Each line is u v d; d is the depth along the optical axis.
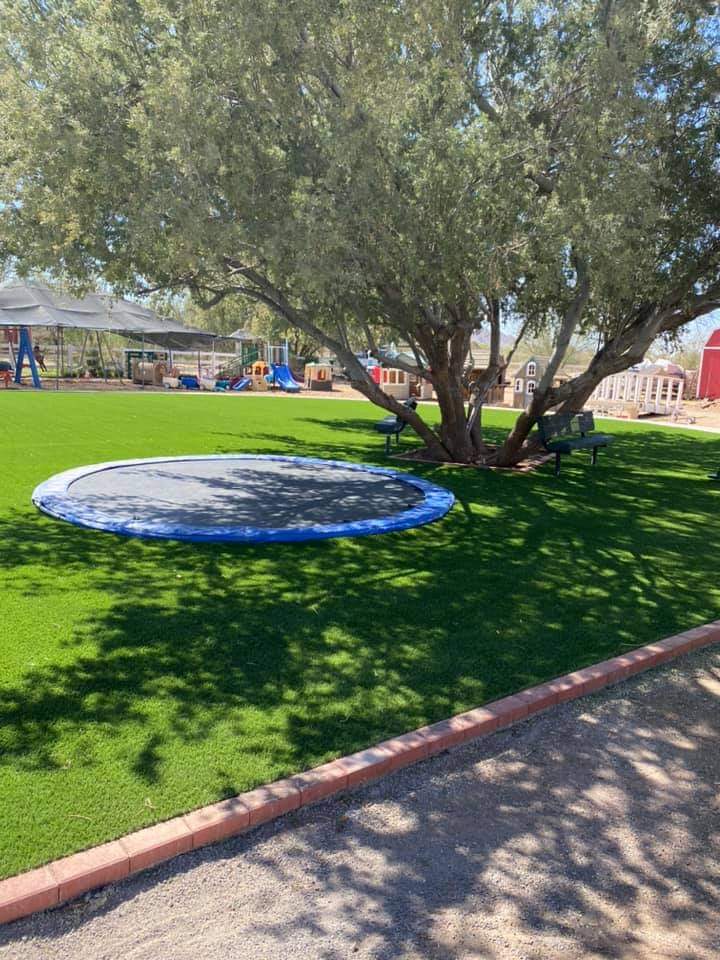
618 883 2.96
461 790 3.52
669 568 7.10
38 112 6.80
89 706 4.00
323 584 6.17
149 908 2.71
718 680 4.79
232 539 7.30
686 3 8.78
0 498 8.82
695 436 20.58
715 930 2.74
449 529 8.26
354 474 11.34
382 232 7.96
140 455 12.53
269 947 2.56
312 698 4.20
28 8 7.15
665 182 8.28
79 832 2.97
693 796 3.55
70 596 5.64
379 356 12.43
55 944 2.52
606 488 11.46
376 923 2.69
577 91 8.84
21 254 8.09
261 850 3.04
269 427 18.20
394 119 8.30
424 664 4.71
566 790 3.55
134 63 7.32
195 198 6.96
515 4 9.83
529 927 2.71
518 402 29.56
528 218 8.44
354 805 3.36
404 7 7.30
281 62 7.27
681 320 12.19
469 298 9.72
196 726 3.84
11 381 29.88
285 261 7.74
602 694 4.54
